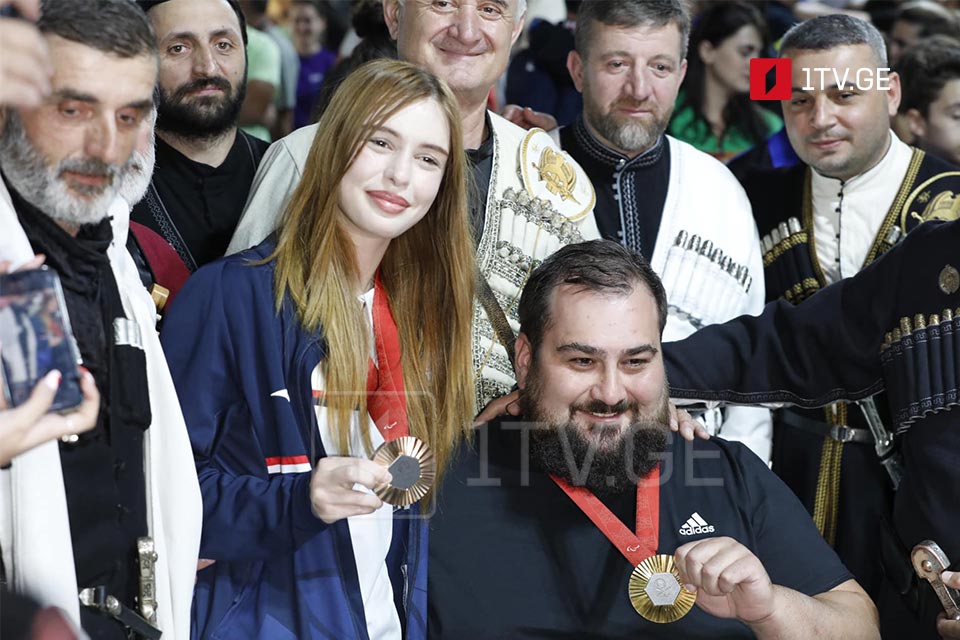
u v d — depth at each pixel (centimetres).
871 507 504
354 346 380
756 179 560
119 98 315
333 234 380
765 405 479
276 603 373
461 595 401
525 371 418
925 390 429
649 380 405
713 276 514
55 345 294
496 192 464
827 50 516
